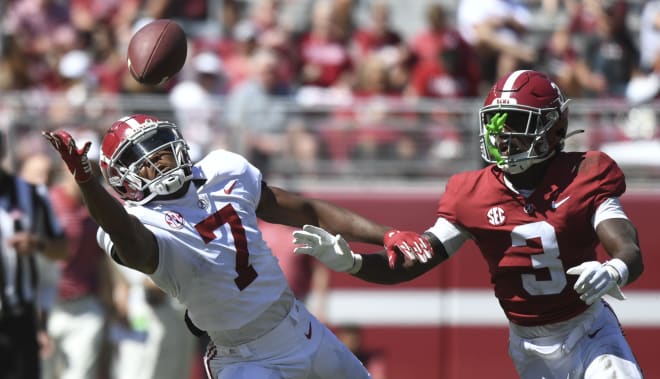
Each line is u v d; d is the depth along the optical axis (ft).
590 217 49.14
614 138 97.55
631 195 94.99
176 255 47.50
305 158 94.84
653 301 94.48
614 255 47.37
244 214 49.55
